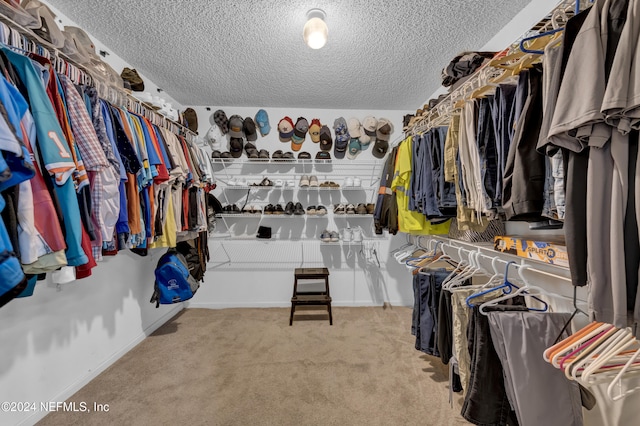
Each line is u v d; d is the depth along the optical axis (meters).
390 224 2.37
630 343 0.70
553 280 1.21
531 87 0.91
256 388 1.59
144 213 1.52
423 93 2.63
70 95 1.08
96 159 1.09
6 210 0.76
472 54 1.55
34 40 1.08
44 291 1.42
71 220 0.93
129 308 2.08
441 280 1.55
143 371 1.77
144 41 1.83
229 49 1.92
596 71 0.58
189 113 2.81
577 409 0.80
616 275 0.58
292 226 3.00
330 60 2.06
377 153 2.98
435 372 1.75
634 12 0.55
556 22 0.90
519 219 1.01
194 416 1.38
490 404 0.93
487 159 1.19
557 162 0.77
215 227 2.97
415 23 1.65
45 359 1.41
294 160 2.86
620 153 0.58
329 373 1.74
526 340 0.84
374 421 1.35
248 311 2.84
